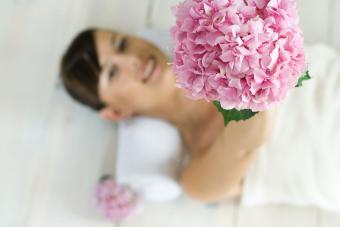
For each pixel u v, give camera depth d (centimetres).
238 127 85
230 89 63
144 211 123
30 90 127
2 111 125
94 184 123
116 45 116
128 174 116
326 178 109
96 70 115
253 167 112
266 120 84
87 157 125
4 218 121
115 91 115
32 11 131
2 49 128
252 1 63
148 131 117
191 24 65
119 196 116
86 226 121
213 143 102
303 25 131
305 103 111
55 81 128
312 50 115
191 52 64
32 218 121
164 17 132
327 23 131
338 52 129
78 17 132
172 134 117
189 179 109
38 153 124
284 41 62
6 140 124
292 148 111
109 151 125
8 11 130
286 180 111
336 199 111
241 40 60
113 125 127
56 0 132
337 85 112
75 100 124
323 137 110
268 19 62
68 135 126
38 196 122
